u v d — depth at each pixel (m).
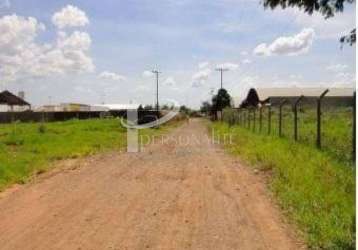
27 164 15.12
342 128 21.88
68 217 8.59
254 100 83.25
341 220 7.38
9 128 36.97
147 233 7.52
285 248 6.64
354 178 10.10
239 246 6.79
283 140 19.66
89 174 13.96
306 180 10.54
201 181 12.52
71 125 42.72
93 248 6.78
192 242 7.02
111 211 9.05
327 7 9.10
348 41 9.20
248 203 9.59
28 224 8.12
